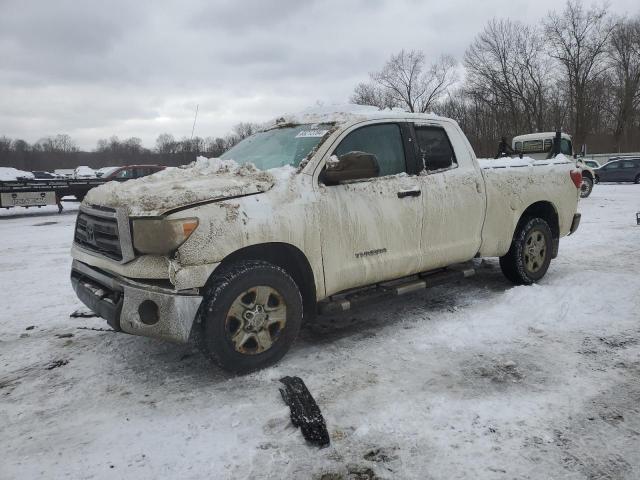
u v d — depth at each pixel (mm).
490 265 6125
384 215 4301
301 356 3998
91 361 4066
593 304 4875
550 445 2752
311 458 2695
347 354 4020
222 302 3471
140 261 3406
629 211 13477
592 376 3533
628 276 5707
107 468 2654
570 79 52750
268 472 2592
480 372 3639
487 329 4445
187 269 3297
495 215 5266
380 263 4301
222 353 3516
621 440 2787
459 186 4891
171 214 3287
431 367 3746
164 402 3334
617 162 28078
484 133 56000
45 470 2652
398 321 4770
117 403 3348
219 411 3186
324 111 4734
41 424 3113
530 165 5801
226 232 3439
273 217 3656
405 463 2637
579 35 51500
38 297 6148
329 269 4008
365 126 4387
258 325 3672
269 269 3676
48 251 9875
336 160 4062
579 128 52875
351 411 3145
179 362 3979
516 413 3072
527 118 53531
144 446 2840
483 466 2592
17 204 18406
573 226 6273
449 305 5199
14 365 4027
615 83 58344
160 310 3316
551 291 5301
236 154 4785
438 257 4770
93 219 3846
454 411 3109
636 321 4500
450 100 59312
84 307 5645
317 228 3906
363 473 2568
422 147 4766
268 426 3006
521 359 3836
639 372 3578
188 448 2809
